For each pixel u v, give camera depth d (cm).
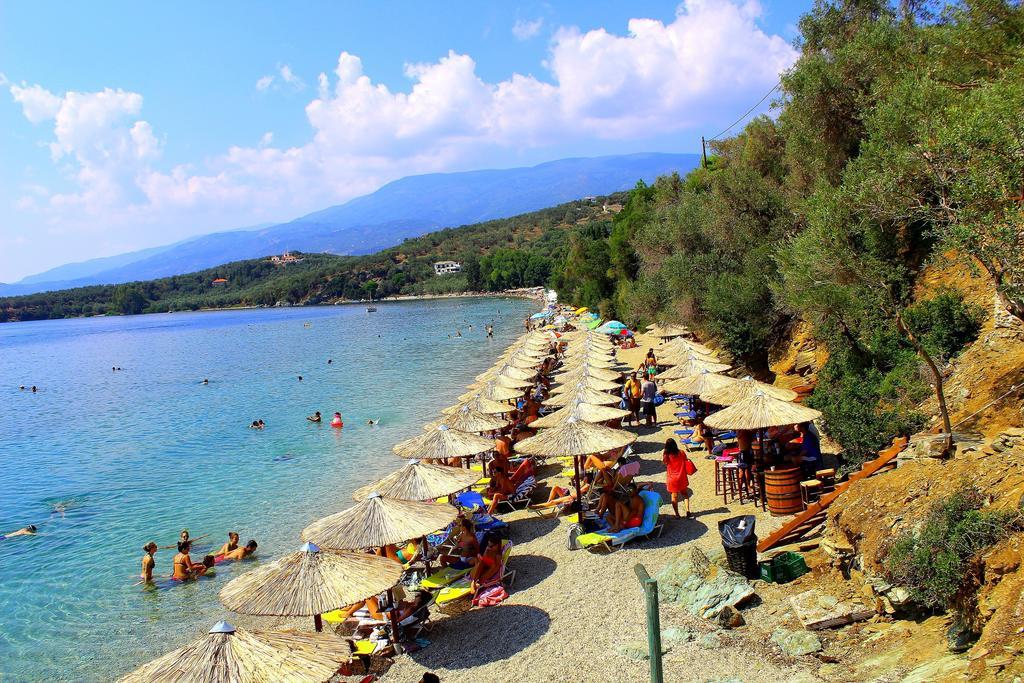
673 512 1395
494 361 5197
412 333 8581
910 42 1856
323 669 730
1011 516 694
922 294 1584
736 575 997
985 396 1167
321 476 2331
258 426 3306
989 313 1396
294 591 929
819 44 2741
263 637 756
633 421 2288
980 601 672
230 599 938
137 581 1548
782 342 2503
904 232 1666
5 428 3884
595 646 944
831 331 1761
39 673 1159
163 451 2958
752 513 1305
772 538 1073
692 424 2058
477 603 1126
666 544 1240
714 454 1552
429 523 1149
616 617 1014
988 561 684
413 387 4178
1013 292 859
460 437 1608
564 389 2312
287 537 1770
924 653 702
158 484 2394
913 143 1209
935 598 730
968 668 611
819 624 838
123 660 1195
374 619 1106
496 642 1006
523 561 1290
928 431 1179
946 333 1412
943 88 1262
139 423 3756
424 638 1064
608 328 4612
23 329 18012
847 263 1256
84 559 1700
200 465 2642
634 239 4875
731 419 1305
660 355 2708
